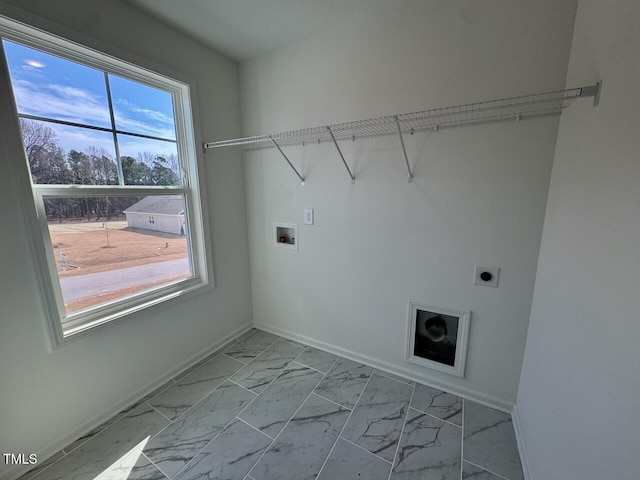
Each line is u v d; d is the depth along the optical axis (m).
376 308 1.98
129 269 1.72
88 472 1.30
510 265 1.50
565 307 1.01
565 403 0.93
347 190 1.94
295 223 2.23
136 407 1.69
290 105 2.05
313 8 1.58
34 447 1.33
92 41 1.38
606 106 0.85
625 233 0.67
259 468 1.31
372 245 1.92
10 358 1.24
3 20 1.14
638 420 0.55
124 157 1.65
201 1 1.52
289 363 2.12
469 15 1.41
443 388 1.82
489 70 1.40
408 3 1.54
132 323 1.70
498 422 1.56
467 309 1.66
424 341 1.86
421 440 1.45
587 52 1.04
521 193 1.42
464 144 1.52
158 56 1.69
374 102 1.74
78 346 1.46
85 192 1.47
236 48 2.02
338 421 1.58
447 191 1.61
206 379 1.94
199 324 2.15
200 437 1.48
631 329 0.61
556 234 1.18
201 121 1.99
